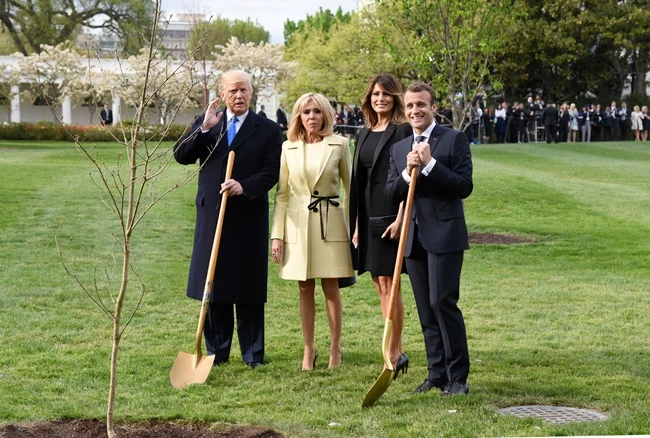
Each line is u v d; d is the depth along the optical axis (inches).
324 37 1733.5
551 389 234.4
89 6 2177.7
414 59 626.2
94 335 299.3
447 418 205.2
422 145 223.6
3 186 668.7
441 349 235.9
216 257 251.4
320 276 263.3
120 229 518.6
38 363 260.8
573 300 374.9
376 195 259.1
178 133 1364.4
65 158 979.3
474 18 636.1
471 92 631.2
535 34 1717.5
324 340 300.8
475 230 587.5
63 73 1654.8
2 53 2377.0
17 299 347.6
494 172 877.2
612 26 1754.4
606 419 207.6
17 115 2091.5
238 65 1843.0
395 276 223.9
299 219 267.0
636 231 598.5
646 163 1119.0
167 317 330.0
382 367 261.7
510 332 314.7
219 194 265.9
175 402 222.1
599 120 1571.1
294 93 1710.1
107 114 1588.3
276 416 208.5
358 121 1531.7
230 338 270.7
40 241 474.6
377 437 192.4
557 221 644.7
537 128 1503.4
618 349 287.6
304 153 269.3
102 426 196.1
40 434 190.7
